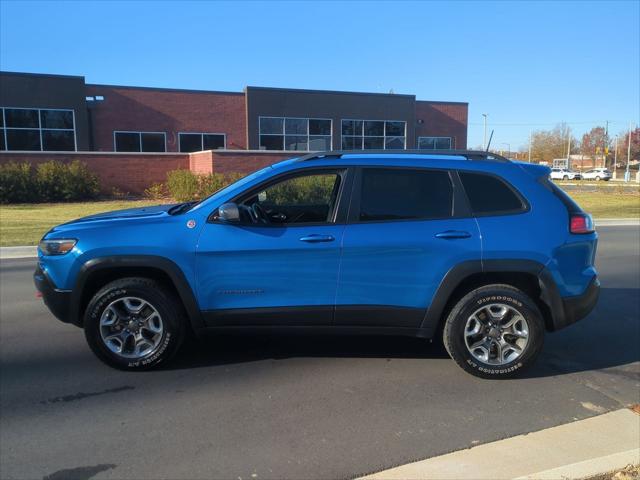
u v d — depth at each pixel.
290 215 5.17
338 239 4.36
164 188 23.52
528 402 4.09
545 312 4.59
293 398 4.13
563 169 73.12
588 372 4.71
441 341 5.41
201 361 4.88
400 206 4.46
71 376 4.55
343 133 30.09
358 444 3.45
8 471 3.15
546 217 4.44
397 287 4.41
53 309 4.53
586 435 3.57
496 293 4.40
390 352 5.14
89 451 3.37
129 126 26.27
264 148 28.73
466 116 34.75
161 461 3.25
